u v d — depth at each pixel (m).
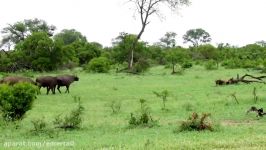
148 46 58.62
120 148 10.78
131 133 13.45
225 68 47.59
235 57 58.66
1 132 13.94
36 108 20.22
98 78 37.56
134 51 53.78
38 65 49.56
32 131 13.95
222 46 78.94
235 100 21.30
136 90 27.91
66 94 26.42
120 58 54.12
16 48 51.00
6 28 73.31
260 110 16.61
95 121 16.31
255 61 49.72
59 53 50.47
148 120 15.55
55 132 13.80
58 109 19.95
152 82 33.19
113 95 25.58
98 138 12.52
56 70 51.62
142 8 50.06
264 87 26.73
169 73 42.31
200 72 42.47
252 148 10.49
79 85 31.73
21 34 74.06
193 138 12.09
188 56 65.31
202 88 27.92
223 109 18.70
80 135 13.20
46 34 50.94
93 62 46.97
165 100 21.97
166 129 14.13
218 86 28.62
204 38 107.50
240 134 12.70
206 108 19.23
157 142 11.45
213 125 13.99
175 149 10.57
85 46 65.00
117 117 17.41
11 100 16.17
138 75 41.00
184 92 26.16
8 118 16.00
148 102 22.20
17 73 44.91
